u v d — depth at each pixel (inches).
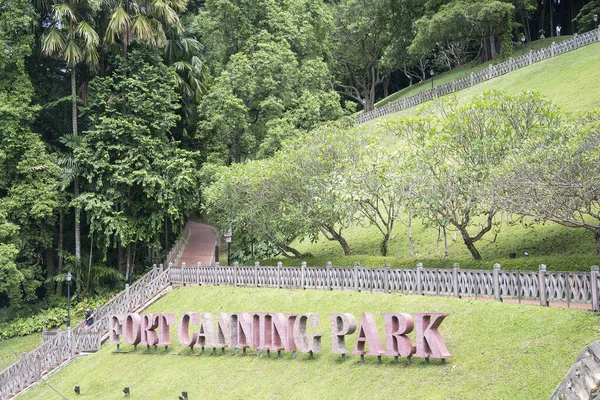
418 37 2349.9
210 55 2206.0
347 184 1296.8
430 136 1236.5
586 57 1811.0
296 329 989.8
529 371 722.8
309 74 2074.3
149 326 1205.1
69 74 1895.9
